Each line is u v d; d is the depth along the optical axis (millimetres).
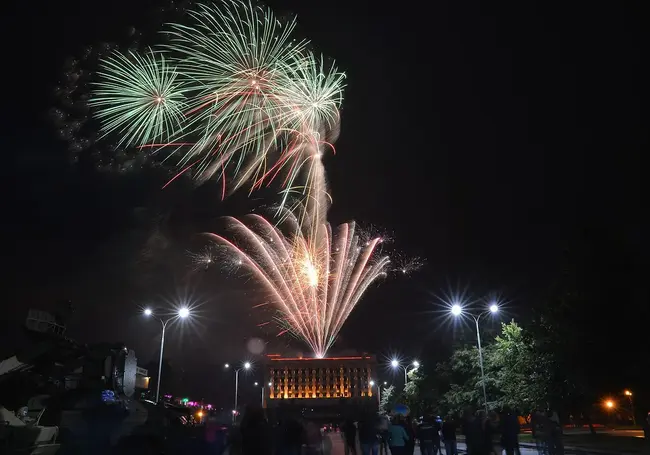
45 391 15719
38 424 14406
